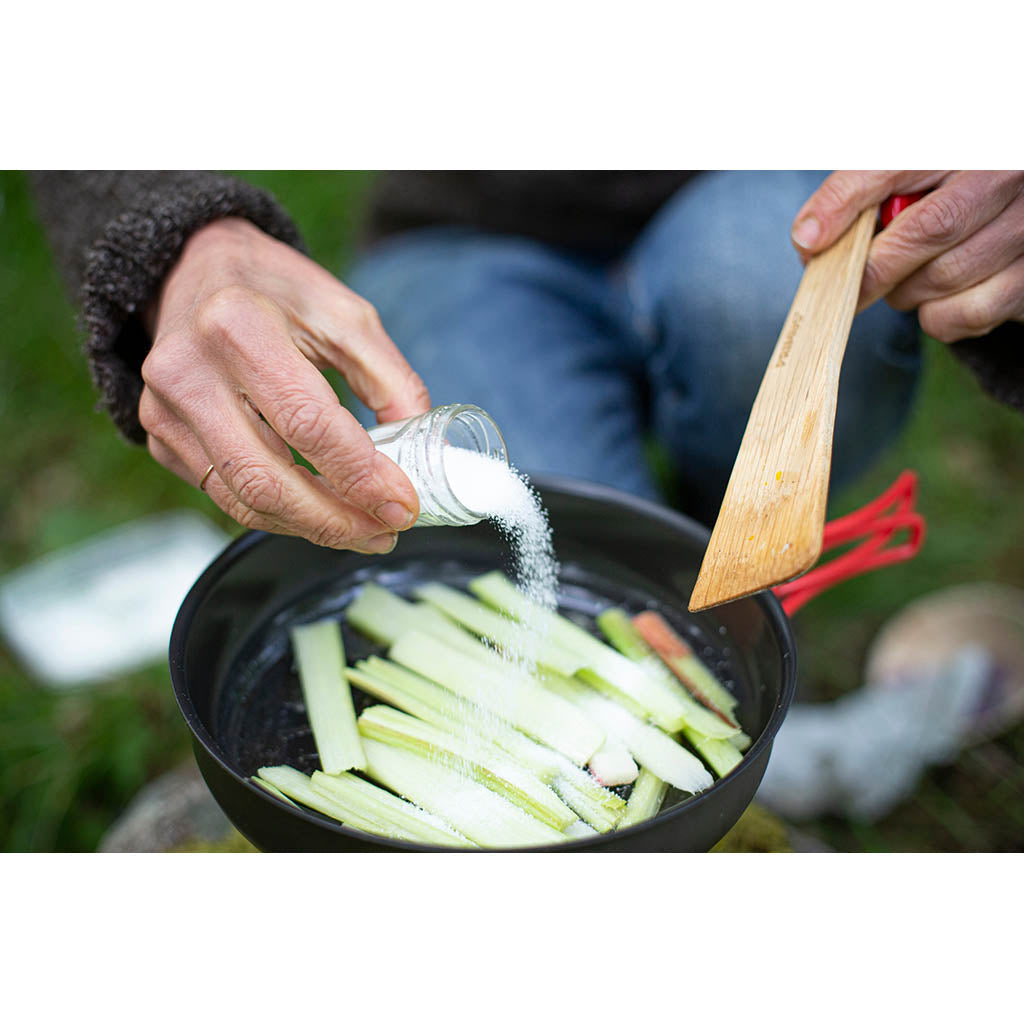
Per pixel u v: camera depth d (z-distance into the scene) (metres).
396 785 0.94
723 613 1.06
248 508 0.91
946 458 2.38
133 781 1.76
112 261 1.09
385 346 1.06
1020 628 1.98
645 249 1.86
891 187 1.07
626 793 0.94
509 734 0.98
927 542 2.20
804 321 1.05
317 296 1.06
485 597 1.15
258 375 0.83
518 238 2.01
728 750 0.96
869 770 1.71
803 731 1.74
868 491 2.28
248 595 1.06
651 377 1.89
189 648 0.92
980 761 1.83
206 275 1.03
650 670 1.06
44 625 1.95
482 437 0.99
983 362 1.26
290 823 0.76
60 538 2.21
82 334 1.14
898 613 2.10
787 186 1.64
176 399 0.87
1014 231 1.04
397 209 2.10
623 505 1.11
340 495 0.85
